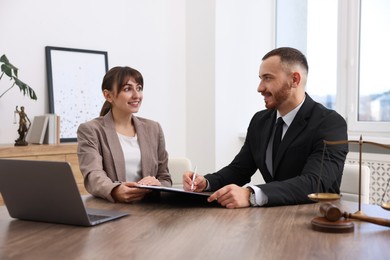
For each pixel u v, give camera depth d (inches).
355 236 47.4
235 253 41.6
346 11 163.3
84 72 156.8
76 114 154.5
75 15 156.2
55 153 133.6
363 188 78.5
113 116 90.2
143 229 50.7
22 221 56.2
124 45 168.4
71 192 50.9
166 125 180.4
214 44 171.9
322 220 50.6
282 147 77.5
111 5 164.6
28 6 146.5
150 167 89.0
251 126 86.5
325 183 68.1
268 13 188.5
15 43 144.6
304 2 179.5
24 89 132.2
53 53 150.6
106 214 57.8
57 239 46.9
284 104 78.2
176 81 181.9
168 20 179.3
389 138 145.9
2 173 54.6
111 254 41.5
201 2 176.2
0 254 41.8
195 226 52.0
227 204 62.9
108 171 84.7
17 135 144.7
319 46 175.0
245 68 181.9
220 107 174.2
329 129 74.4
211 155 175.2
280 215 57.7
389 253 41.6
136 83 88.5
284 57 76.7
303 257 40.4
